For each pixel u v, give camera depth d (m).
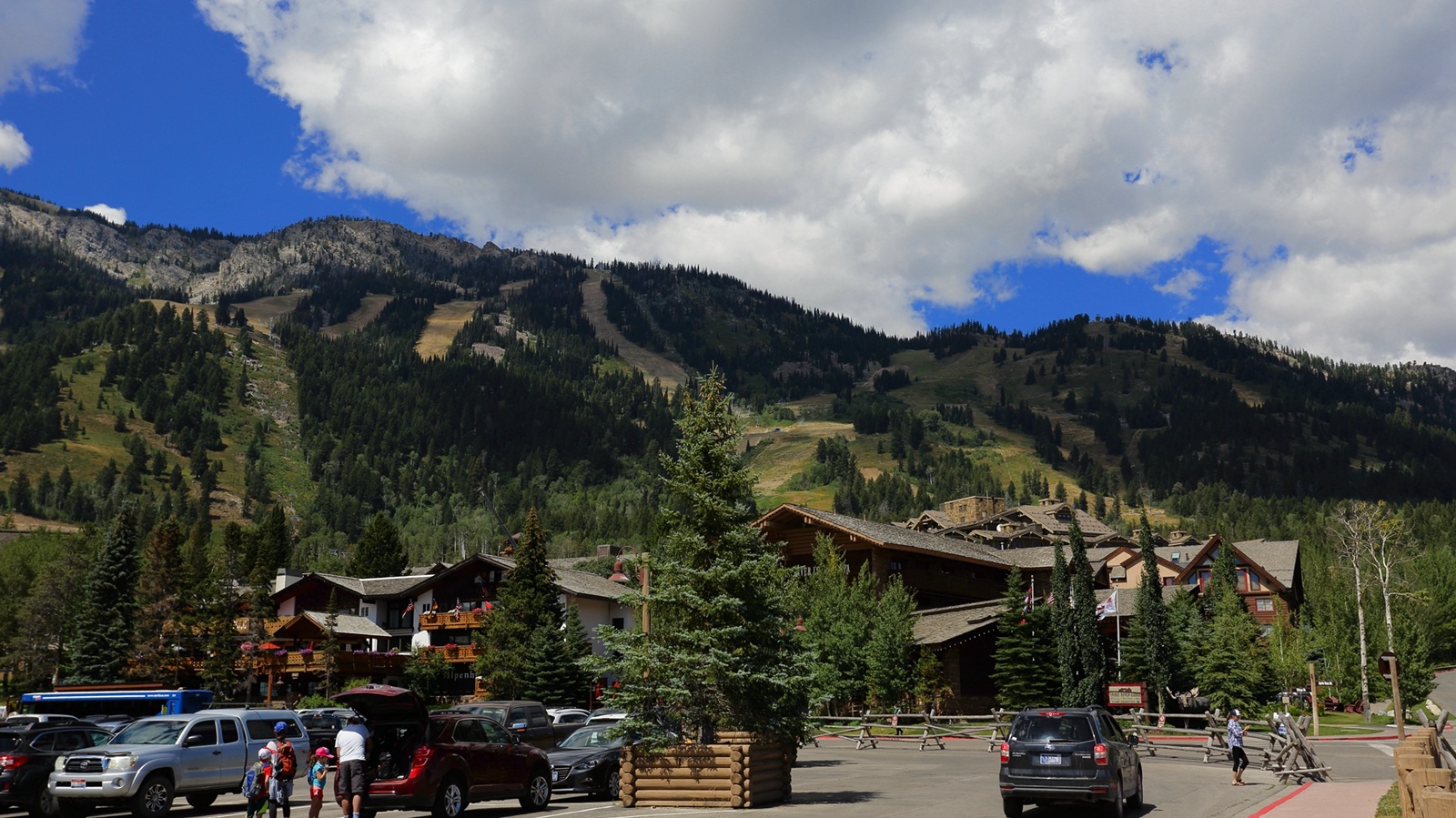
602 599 71.38
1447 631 98.38
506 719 35.50
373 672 70.69
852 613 54.03
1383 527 75.69
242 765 27.31
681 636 24.27
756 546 25.81
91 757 24.92
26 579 96.00
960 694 56.25
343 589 80.75
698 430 26.55
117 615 74.00
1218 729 36.25
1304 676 65.94
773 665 24.75
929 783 29.28
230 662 70.81
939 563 68.00
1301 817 19.70
